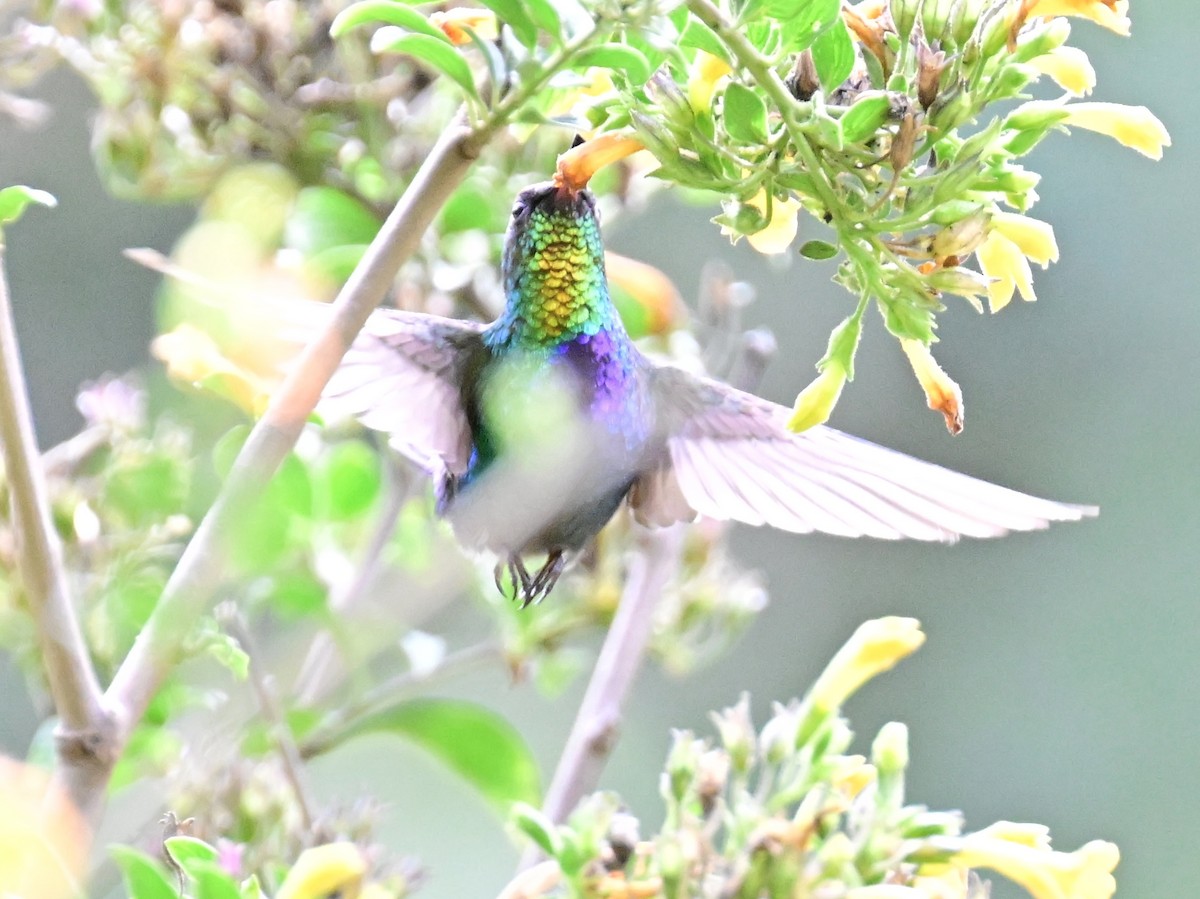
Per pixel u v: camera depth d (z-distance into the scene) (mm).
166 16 7730
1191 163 14242
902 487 5523
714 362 8695
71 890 4594
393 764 10750
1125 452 14305
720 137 4789
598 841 5570
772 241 5203
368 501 7840
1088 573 14352
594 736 6926
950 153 4855
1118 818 13930
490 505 6000
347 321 4656
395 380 5926
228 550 4719
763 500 5855
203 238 7828
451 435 5957
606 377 5934
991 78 4797
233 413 7996
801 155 4648
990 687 14328
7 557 5969
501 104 4562
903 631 6043
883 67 4938
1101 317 14406
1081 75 5012
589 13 4488
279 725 6547
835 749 5977
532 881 5680
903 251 4816
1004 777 14164
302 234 8016
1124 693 14117
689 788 5836
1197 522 14227
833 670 6051
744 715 6055
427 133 8016
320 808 6734
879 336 14203
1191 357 14273
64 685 4633
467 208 7949
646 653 8469
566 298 5855
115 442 7262
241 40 7945
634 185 8125
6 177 11547
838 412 14062
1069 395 14422
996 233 5125
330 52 8203
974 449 14359
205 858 5094
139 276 11875
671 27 4590
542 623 8211
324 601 7676
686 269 13273
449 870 10508
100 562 7059
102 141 7980
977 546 14555
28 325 11570
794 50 4578
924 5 4770
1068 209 14492
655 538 7379
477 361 5965
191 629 5039
